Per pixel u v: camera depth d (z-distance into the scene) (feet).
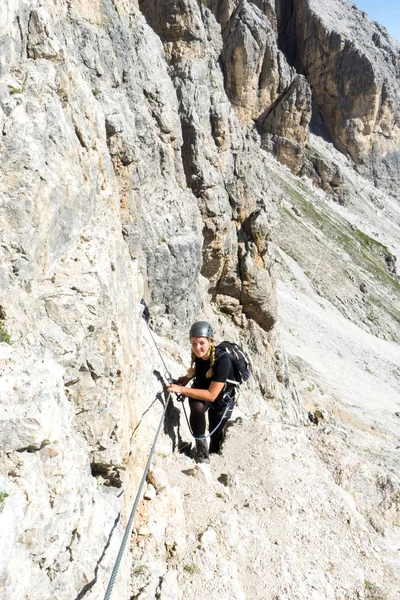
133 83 54.49
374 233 415.64
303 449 35.81
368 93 484.33
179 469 26.23
